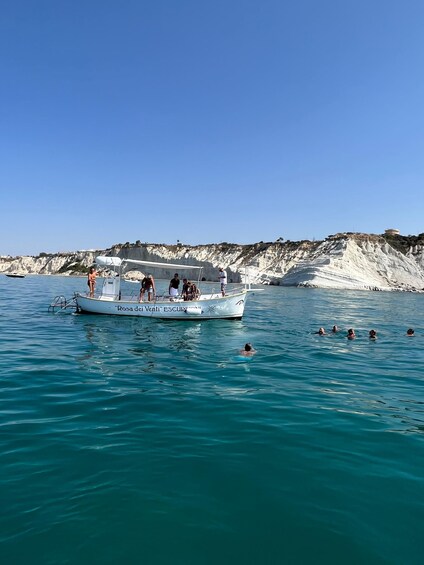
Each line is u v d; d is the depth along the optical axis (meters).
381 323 26.17
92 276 25.39
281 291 61.75
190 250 115.94
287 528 4.59
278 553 4.19
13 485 5.38
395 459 6.38
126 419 7.93
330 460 6.30
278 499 5.17
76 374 11.35
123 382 10.59
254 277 88.19
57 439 6.89
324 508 5.00
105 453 6.37
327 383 11.12
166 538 4.38
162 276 106.88
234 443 6.86
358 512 4.93
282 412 8.52
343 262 80.00
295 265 87.56
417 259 86.62
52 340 16.59
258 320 25.34
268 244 107.25
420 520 4.80
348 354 15.53
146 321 22.48
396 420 8.23
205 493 5.27
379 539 4.44
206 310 23.27
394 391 10.52
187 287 24.09
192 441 6.91
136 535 4.42
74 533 4.43
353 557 4.15
